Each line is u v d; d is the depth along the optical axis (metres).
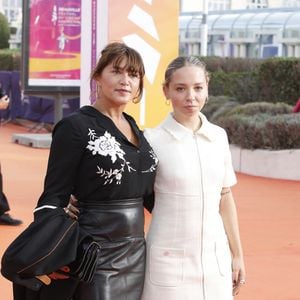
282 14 29.77
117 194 3.79
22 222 9.23
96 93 4.11
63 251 3.60
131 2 9.47
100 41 9.43
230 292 4.13
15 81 22.25
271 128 14.16
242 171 14.64
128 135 3.92
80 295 3.78
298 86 18.62
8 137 19.45
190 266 4.01
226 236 4.23
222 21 32.00
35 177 12.98
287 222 9.86
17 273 3.59
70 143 3.75
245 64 22.42
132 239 3.85
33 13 16.19
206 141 4.12
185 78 4.07
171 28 9.64
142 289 3.94
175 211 4.01
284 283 7.01
